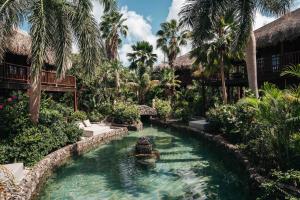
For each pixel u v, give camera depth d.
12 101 12.36
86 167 11.97
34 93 12.32
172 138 19.91
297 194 6.53
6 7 10.98
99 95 27.83
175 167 11.93
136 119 25.91
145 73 36.75
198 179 10.26
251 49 13.81
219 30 19.86
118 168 11.80
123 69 32.88
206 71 21.72
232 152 12.14
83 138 16.23
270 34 16.20
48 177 10.45
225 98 20.11
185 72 31.25
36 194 8.73
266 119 8.44
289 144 7.96
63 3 12.45
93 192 9.02
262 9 13.80
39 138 10.59
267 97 8.71
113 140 19.05
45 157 11.02
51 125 13.45
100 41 13.13
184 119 25.38
